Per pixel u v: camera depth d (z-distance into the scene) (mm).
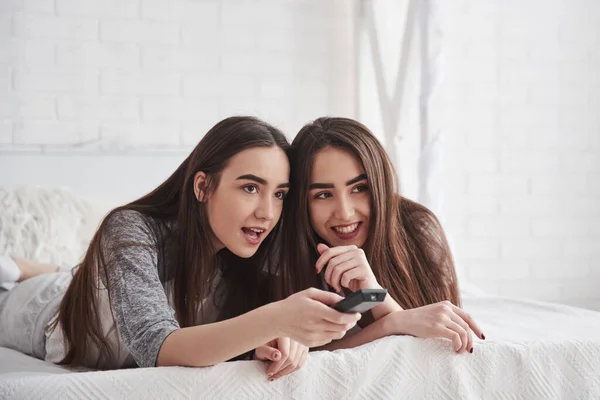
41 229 2285
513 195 3250
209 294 1509
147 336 1153
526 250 3264
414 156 3090
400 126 2816
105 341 1441
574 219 3316
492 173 3229
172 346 1110
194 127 2857
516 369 1224
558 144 3299
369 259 1540
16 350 1752
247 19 2932
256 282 1565
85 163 2678
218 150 1349
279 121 2973
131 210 1432
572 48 3312
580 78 3320
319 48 3025
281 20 2977
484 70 3217
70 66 2711
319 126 1532
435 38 2703
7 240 2234
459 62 3189
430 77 2703
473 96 3207
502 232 3238
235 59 2918
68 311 1506
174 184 1479
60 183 2641
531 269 3268
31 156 2607
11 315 1755
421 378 1188
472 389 1200
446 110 3172
